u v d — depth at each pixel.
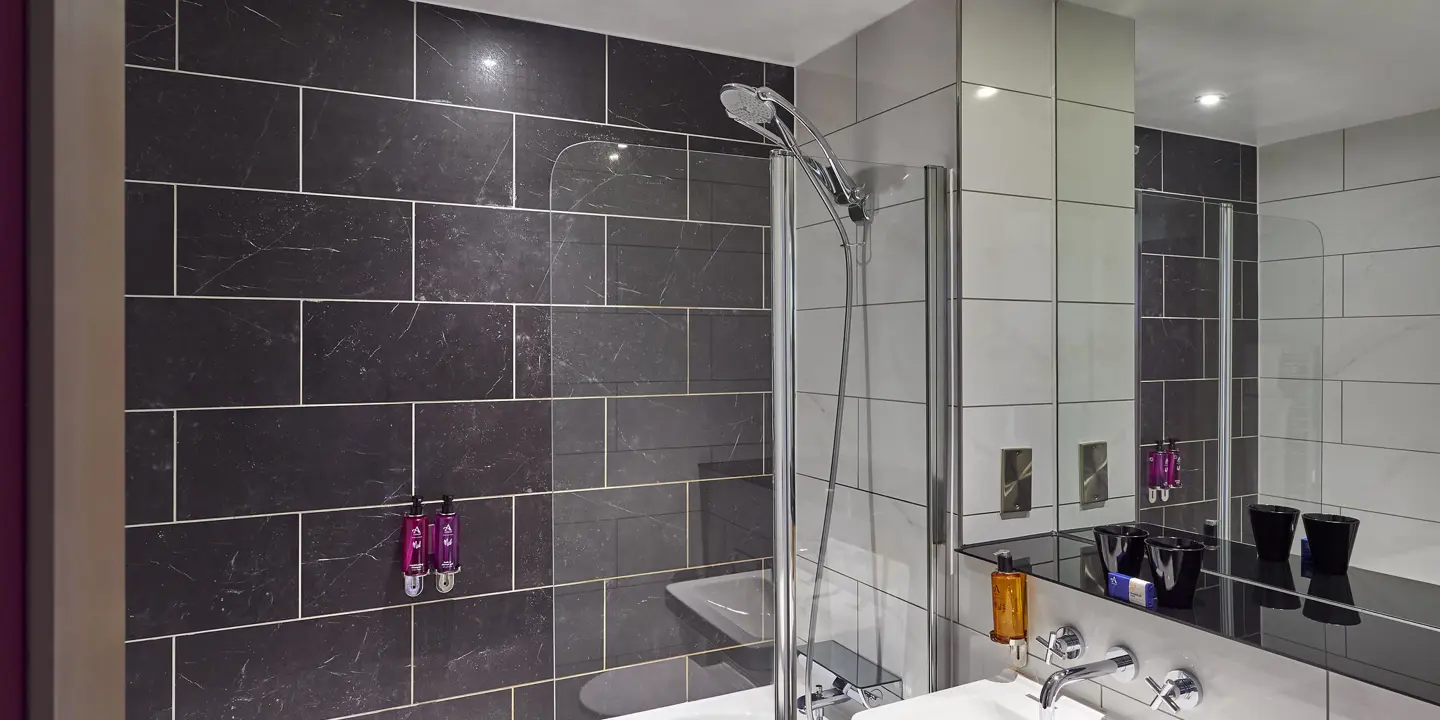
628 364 1.92
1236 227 1.68
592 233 1.90
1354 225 1.46
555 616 1.89
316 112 2.06
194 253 1.95
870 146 2.32
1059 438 2.14
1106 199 1.99
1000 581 1.87
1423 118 1.36
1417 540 1.36
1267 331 1.61
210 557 1.96
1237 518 1.68
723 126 2.55
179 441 1.93
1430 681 1.24
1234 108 1.68
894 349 2.07
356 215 2.10
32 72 0.20
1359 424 1.45
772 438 2.01
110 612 0.21
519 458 2.28
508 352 2.27
